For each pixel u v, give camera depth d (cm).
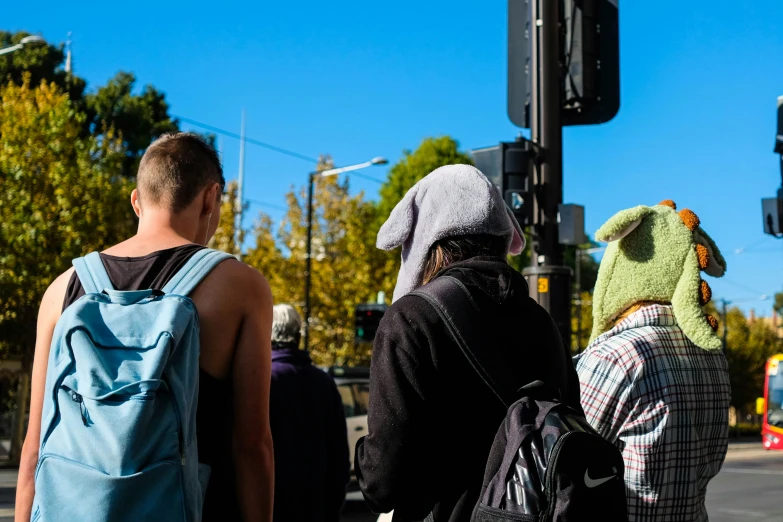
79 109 3353
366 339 1680
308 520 372
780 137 887
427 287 191
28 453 196
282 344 397
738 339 5941
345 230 3384
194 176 214
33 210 2153
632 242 259
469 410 183
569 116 660
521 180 645
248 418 196
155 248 202
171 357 174
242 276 200
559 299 641
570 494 163
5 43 3378
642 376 234
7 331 2195
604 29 643
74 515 158
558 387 193
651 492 232
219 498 194
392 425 178
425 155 4875
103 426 161
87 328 172
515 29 670
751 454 3131
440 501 183
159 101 3625
